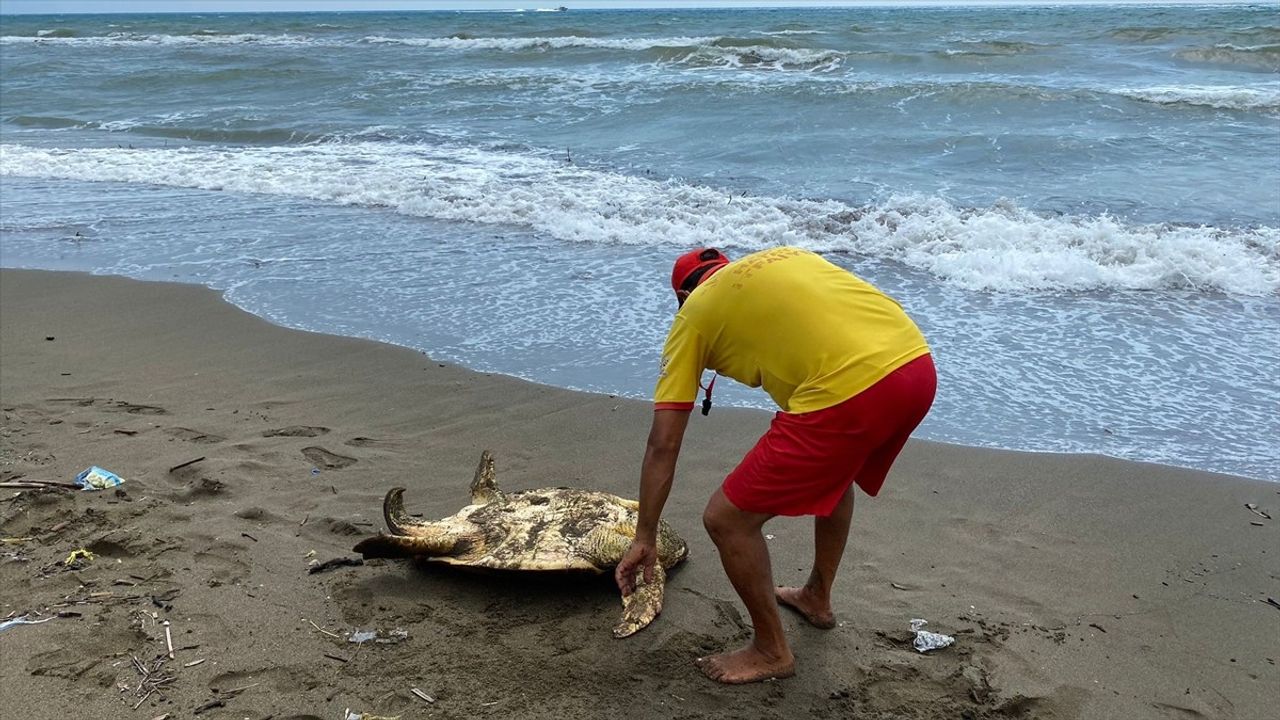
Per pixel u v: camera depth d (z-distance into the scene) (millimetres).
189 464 4328
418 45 32219
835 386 2529
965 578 3547
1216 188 9648
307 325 6605
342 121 15312
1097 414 5074
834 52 20609
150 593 3283
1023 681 2941
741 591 2828
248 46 34562
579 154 12273
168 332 6480
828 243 8305
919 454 4648
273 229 9328
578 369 5766
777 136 12945
